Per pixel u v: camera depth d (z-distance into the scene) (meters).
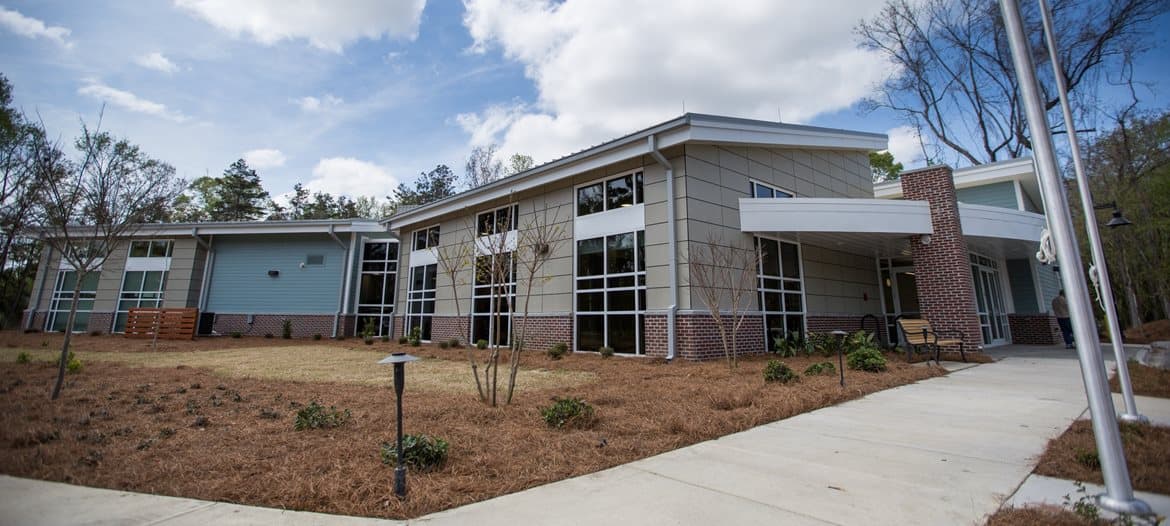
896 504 2.89
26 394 6.32
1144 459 3.54
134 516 2.75
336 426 4.77
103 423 4.88
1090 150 19.95
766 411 5.39
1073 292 2.96
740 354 11.07
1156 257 19.44
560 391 6.93
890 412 5.53
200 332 20.91
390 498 3.02
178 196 14.51
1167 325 17.77
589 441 4.31
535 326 13.42
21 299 26.62
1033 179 15.22
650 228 11.31
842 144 14.38
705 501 2.96
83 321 22.05
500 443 4.25
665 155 11.30
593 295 12.31
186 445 4.13
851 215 11.38
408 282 19.45
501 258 7.14
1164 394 6.11
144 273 21.98
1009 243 13.10
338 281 21.50
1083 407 5.59
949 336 10.85
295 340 19.30
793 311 12.80
